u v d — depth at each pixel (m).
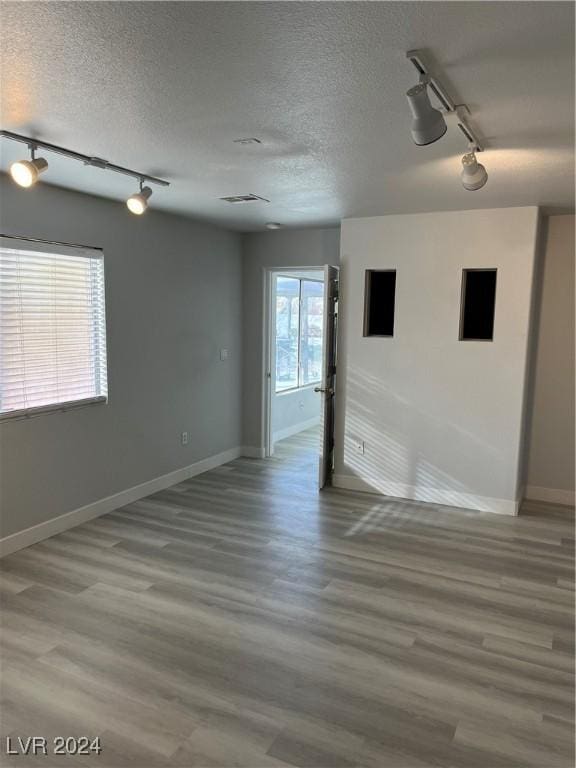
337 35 1.67
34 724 2.13
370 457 4.93
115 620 2.85
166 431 4.97
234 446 6.08
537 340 4.68
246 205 4.29
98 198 4.05
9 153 2.94
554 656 2.61
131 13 1.56
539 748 2.04
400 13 1.54
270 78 1.99
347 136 2.60
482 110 2.25
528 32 1.65
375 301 4.90
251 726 2.13
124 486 4.54
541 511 4.54
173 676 2.42
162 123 2.46
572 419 4.65
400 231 4.60
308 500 4.74
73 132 2.59
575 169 3.09
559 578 3.38
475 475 4.54
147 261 4.57
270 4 1.51
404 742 2.06
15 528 3.64
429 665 2.52
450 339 4.51
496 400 4.41
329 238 5.46
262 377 5.99
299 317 7.64
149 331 4.66
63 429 3.94
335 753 2.01
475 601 3.10
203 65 1.89
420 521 4.28
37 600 3.04
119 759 1.97
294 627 2.81
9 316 3.52
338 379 5.03
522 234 4.18
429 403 4.65
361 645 2.66
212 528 4.09
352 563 3.54
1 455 3.52
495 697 2.31
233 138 2.65
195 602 3.04
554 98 2.12
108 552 3.65
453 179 3.36
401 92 2.10
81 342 4.05
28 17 1.58
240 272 5.89
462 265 4.40
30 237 3.57
